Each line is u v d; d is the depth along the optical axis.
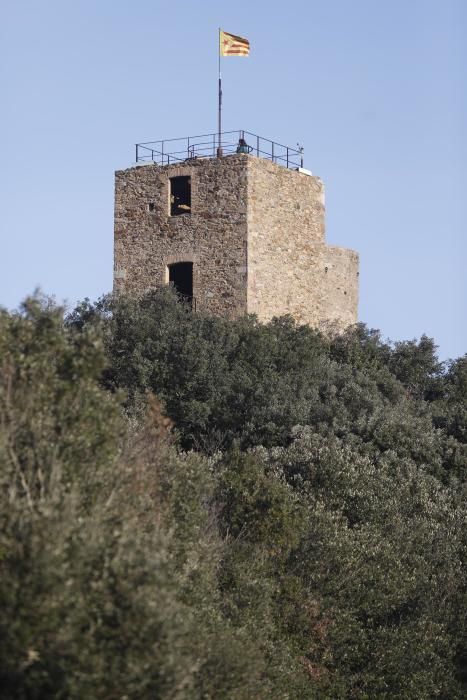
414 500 139.00
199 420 159.50
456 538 135.50
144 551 72.12
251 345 165.62
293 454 138.25
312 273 184.25
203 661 82.12
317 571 117.19
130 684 68.56
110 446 80.12
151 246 177.75
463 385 192.38
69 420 78.88
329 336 186.75
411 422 162.88
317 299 185.38
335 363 176.00
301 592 114.19
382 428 157.62
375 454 152.50
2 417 76.31
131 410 138.62
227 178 172.50
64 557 67.50
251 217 171.00
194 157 177.38
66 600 66.75
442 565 131.62
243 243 170.50
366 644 118.44
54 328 81.81
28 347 81.44
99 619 69.31
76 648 66.94
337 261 191.12
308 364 169.12
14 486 72.56
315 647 114.69
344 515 131.00
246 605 100.75
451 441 162.25
